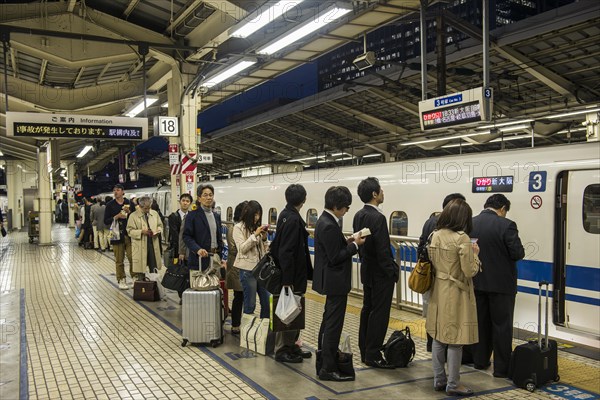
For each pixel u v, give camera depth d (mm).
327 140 24344
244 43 11438
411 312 7891
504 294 5020
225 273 7035
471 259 4406
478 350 5309
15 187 33000
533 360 4727
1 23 9820
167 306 8461
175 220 7902
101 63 11102
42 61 12328
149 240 9391
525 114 16922
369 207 5305
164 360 5664
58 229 33375
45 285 10531
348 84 16156
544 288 6398
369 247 5270
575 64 13094
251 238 6102
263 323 5906
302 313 5309
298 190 5336
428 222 5809
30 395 4719
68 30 10375
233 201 15320
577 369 5305
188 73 12086
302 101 19469
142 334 6730
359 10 9062
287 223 5211
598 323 5969
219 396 4641
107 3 10812
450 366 4570
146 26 11789
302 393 4680
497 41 12039
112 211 10133
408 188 8852
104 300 8969
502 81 14891
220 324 6238
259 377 5102
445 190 8062
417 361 5605
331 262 4797
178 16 10758
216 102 15461
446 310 4496
